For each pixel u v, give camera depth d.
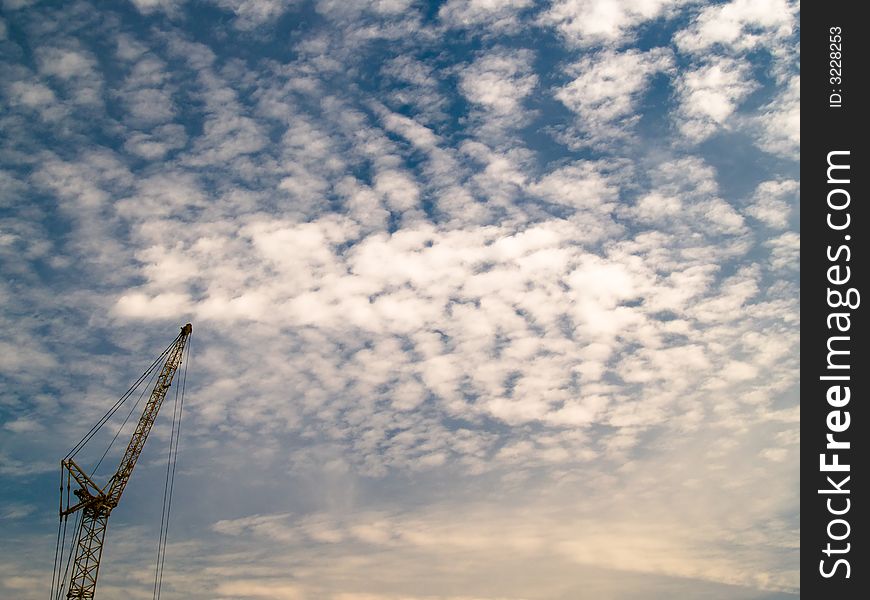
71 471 166.25
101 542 164.88
